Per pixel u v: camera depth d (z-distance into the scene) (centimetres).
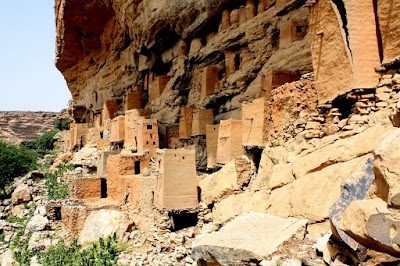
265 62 2527
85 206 2450
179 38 3384
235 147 2000
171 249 1711
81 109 5581
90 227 2178
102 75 4709
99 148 3894
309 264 770
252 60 2648
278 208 1188
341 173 998
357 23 1030
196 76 3288
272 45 2522
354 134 1026
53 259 2048
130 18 3450
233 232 1023
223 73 3031
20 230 2809
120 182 2600
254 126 1731
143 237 1920
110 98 4562
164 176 1956
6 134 8975
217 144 2295
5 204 3503
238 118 2580
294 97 1356
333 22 1088
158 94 3609
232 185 1808
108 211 2233
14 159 4069
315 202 1026
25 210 3216
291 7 2370
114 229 2048
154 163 2677
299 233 948
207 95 2917
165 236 1803
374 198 619
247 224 1054
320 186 1044
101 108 4744
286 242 918
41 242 2417
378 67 1019
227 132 2045
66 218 2584
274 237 949
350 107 1106
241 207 1638
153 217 2052
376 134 950
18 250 2461
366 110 1032
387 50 995
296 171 1174
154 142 2995
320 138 1180
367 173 760
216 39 2950
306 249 869
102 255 1770
